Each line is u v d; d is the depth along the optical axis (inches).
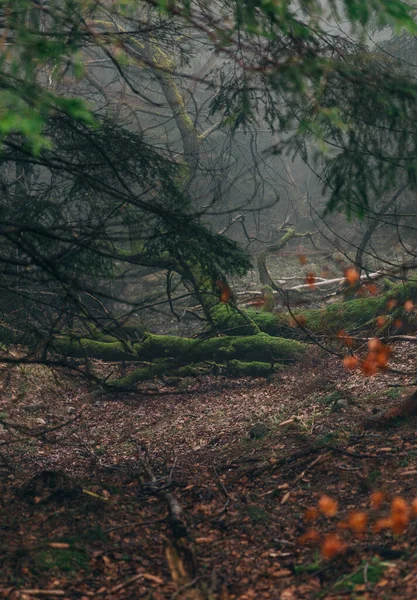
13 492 244.5
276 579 177.5
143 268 586.2
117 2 199.0
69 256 290.5
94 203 342.0
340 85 197.5
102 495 243.4
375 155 205.6
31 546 197.5
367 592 155.9
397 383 375.9
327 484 238.1
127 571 190.2
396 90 186.5
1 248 296.7
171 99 629.6
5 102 144.7
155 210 257.1
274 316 575.5
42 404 455.2
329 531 199.5
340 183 216.8
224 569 187.6
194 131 638.5
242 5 179.2
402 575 160.7
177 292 717.3
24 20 186.7
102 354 541.6
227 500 244.2
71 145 301.4
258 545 200.7
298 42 189.2
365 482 229.0
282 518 217.5
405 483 220.7
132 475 303.6
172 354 544.7
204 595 171.6
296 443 304.5
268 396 458.6
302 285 715.4
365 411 328.2
